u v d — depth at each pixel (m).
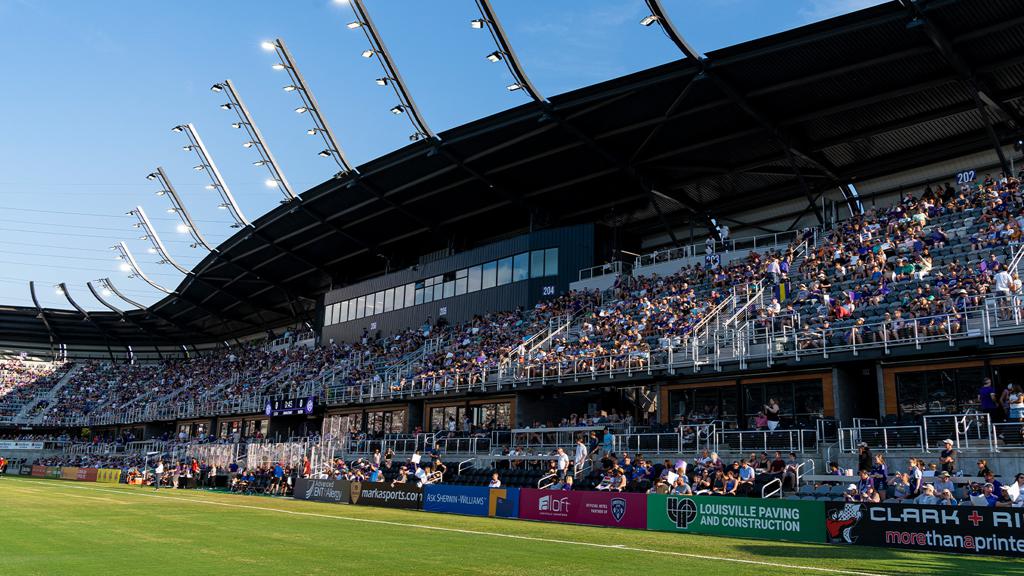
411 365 49.16
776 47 30.17
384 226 56.38
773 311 30.62
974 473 21.64
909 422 23.98
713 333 32.97
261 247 61.53
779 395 29.12
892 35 28.92
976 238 30.25
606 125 38.25
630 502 21.16
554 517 23.30
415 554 14.44
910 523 15.66
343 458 43.16
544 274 47.69
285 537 17.19
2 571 11.48
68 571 11.65
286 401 54.25
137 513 23.42
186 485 48.53
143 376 84.62
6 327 87.56
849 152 38.97
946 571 12.32
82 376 88.19
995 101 32.53
